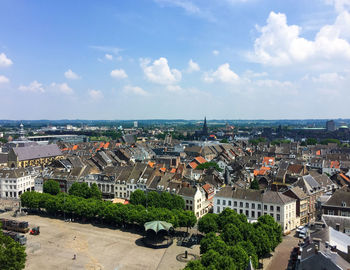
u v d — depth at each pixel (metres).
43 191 190.75
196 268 78.56
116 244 125.06
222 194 157.00
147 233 132.75
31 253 116.00
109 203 150.88
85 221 153.12
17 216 161.38
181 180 181.00
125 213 138.25
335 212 139.25
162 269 103.75
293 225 147.62
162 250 119.56
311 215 163.12
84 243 126.00
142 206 144.50
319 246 73.81
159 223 122.06
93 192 176.25
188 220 130.50
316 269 72.06
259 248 101.19
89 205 148.88
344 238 88.81
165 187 171.38
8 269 85.00
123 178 190.12
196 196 159.50
